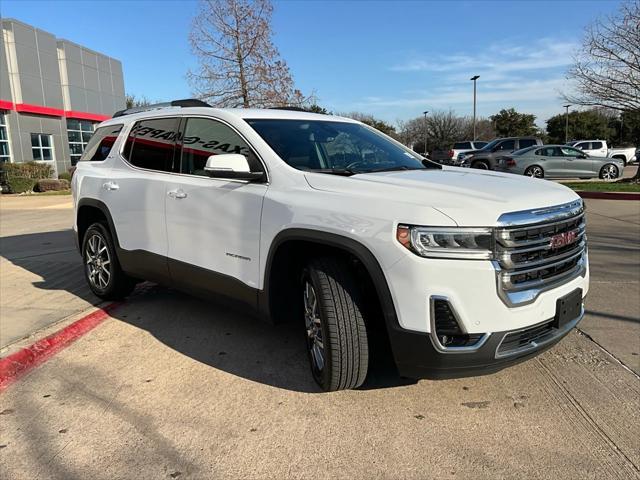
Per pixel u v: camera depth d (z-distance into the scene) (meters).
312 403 3.31
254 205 3.59
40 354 4.11
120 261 4.99
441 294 2.74
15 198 18.28
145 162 4.72
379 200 2.99
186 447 2.87
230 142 3.97
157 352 4.15
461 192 3.01
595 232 9.06
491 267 2.73
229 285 3.85
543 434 2.93
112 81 31.31
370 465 2.69
